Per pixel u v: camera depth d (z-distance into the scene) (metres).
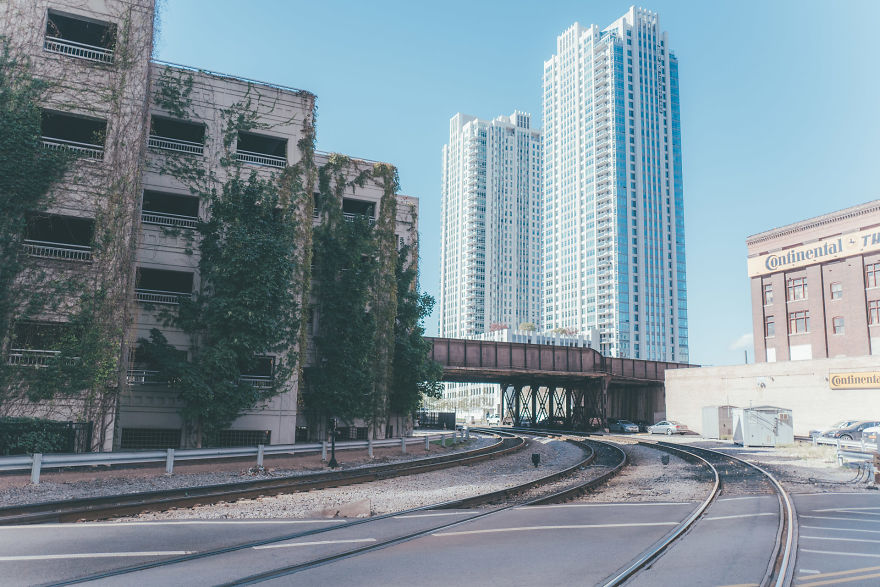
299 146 33.88
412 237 42.66
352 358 35.75
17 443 22.45
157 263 30.05
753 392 55.81
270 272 29.72
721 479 19.73
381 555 9.10
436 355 61.28
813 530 11.02
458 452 31.61
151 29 28.94
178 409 29.44
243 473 20.89
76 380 24.80
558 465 26.25
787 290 64.88
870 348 55.78
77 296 25.59
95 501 13.48
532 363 65.81
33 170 25.56
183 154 31.08
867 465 24.28
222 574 7.92
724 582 7.59
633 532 10.89
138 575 7.87
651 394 76.06
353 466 24.95
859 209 58.12
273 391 31.27
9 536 10.36
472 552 9.30
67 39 29.00
